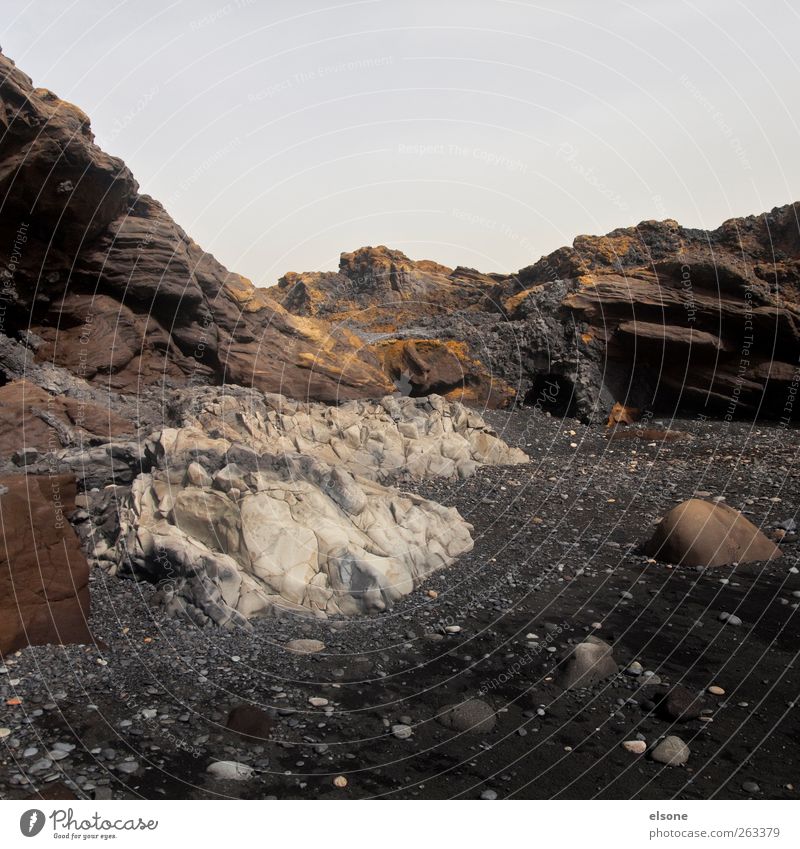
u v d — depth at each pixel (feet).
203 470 24.02
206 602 19.95
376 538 23.63
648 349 53.47
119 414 41.14
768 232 62.13
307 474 24.88
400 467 35.81
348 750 14.34
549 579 23.26
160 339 48.37
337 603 21.17
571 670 16.87
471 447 39.37
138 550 21.75
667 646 18.26
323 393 53.83
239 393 45.01
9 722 14.80
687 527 23.98
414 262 79.61
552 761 13.85
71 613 19.06
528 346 56.90
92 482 28.04
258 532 22.02
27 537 19.89
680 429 48.49
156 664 17.53
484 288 74.13
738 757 13.69
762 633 18.57
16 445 29.84
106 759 13.75
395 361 59.11
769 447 41.57
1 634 17.61
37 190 40.19
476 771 13.60
